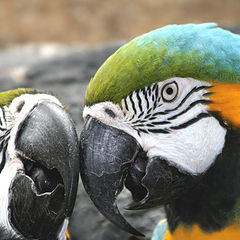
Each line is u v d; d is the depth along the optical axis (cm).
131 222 666
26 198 425
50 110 428
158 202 452
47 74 912
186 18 1688
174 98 421
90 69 915
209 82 417
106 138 424
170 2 1744
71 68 929
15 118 433
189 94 420
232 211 447
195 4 1730
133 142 427
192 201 456
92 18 1698
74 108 769
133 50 413
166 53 410
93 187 427
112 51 972
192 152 430
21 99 438
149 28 1661
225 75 413
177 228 476
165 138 429
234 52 417
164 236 510
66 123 423
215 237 457
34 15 1692
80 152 428
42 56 1119
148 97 417
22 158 430
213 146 429
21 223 430
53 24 1667
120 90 411
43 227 437
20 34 1622
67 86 859
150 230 659
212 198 448
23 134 427
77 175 417
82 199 689
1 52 1180
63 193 433
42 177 429
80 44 1605
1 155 433
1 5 1714
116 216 431
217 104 421
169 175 436
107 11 1720
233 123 425
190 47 414
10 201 427
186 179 440
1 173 432
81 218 682
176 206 468
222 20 1666
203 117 425
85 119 437
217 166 436
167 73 411
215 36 422
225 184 441
